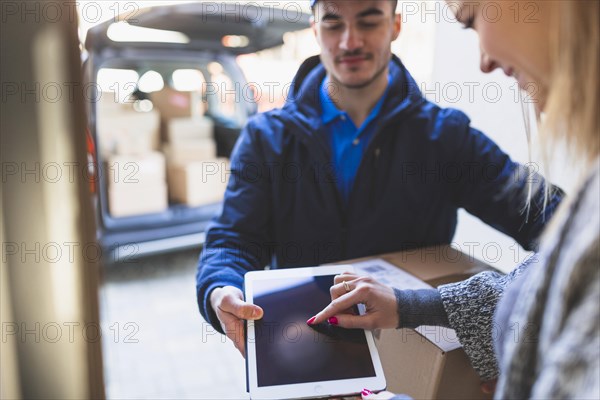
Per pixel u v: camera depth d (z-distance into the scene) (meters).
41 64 0.55
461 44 1.67
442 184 1.19
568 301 0.35
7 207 0.58
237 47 3.42
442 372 0.82
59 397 0.64
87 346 0.63
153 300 2.67
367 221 1.16
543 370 0.36
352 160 1.17
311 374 0.75
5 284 0.60
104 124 3.15
